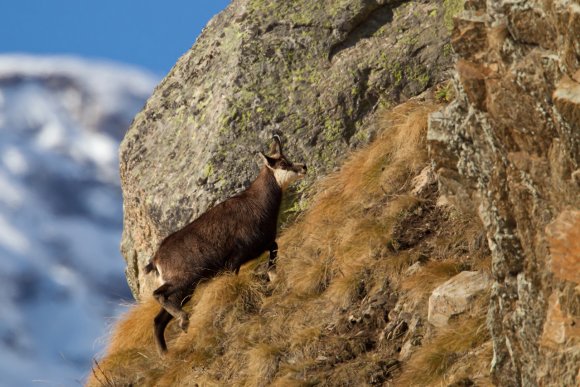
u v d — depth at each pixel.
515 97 30.02
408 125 49.94
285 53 55.81
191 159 54.75
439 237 43.66
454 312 38.09
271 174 49.19
